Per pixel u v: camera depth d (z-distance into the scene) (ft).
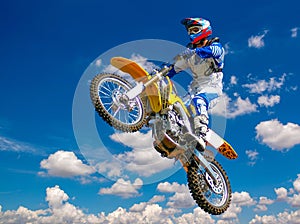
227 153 23.95
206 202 23.44
